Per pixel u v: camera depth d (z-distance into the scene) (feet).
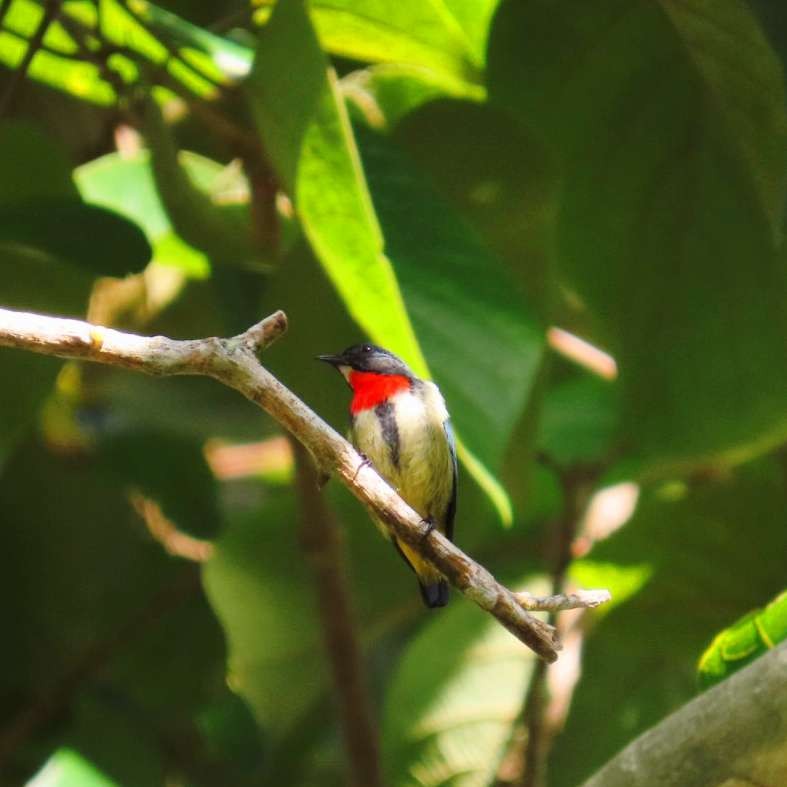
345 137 21.85
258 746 39.91
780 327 30.91
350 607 33.17
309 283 28.50
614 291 31.40
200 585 38.96
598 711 36.55
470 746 34.78
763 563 33.78
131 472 39.81
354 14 30.09
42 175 29.04
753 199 30.30
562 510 36.42
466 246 25.02
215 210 30.17
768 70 28.63
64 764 35.99
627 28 29.09
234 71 29.07
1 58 33.81
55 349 19.51
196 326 37.99
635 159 30.55
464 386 23.41
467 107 28.55
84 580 38.68
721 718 19.69
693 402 31.35
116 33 31.58
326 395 29.53
